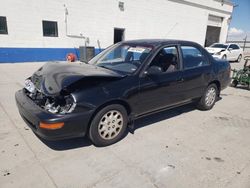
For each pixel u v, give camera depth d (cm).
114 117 315
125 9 1527
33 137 333
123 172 262
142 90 336
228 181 253
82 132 285
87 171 261
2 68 967
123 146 321
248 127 409
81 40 1377
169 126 398
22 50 1177
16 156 284
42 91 292
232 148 329
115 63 379
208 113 477
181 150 317
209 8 2220
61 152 298
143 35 1702
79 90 277
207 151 317
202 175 262
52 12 1222
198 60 445
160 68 348
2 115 411
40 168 263
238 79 749
